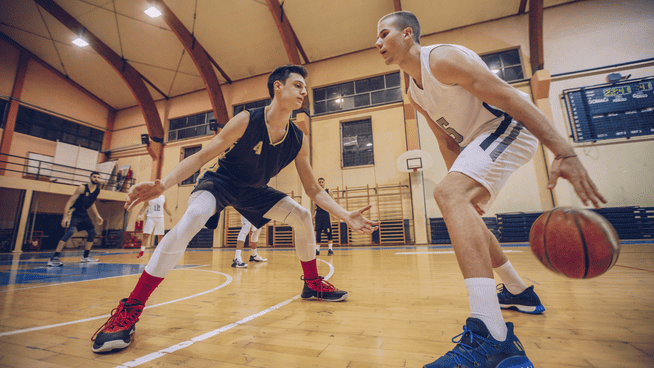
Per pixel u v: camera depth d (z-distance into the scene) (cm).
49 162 1060
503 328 73
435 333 104
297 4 809
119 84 1148
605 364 75
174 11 844
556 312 126
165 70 1051
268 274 291
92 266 405
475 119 104
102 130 1237
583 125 707
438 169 814
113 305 164
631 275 212
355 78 925
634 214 632
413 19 109
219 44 937
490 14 806
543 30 782
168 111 1154
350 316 130
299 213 155
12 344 100
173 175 104
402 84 879
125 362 84
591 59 734
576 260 81
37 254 733
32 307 160
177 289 210
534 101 742
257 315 135
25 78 1025
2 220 958
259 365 80
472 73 83
